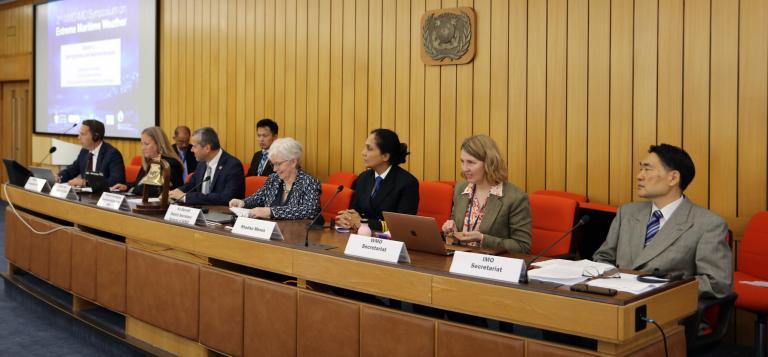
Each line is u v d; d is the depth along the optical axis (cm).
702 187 439
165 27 848
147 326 376
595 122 487
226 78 770
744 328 420
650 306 214
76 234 432
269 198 427
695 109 441
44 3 1056
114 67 923
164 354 358
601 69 483
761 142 415
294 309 288
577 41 494
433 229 277
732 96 425
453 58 560
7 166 563
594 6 485
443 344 239
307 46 682
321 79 670
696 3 438
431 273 245
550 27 508
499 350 225
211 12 785
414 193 395
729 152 427
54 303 458
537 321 217
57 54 1032
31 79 1093
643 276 245
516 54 526
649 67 460
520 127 526
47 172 517
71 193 458
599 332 204
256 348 305
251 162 680
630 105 470
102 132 583
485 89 545
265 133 652
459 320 305
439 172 577
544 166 514
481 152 346
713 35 432
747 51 419
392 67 609
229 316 318
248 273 336
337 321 272
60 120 1034
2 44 1162
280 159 400
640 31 464
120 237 442
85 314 434
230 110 767
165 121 854
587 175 493
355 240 276
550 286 223
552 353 213
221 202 471
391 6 607
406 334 249
